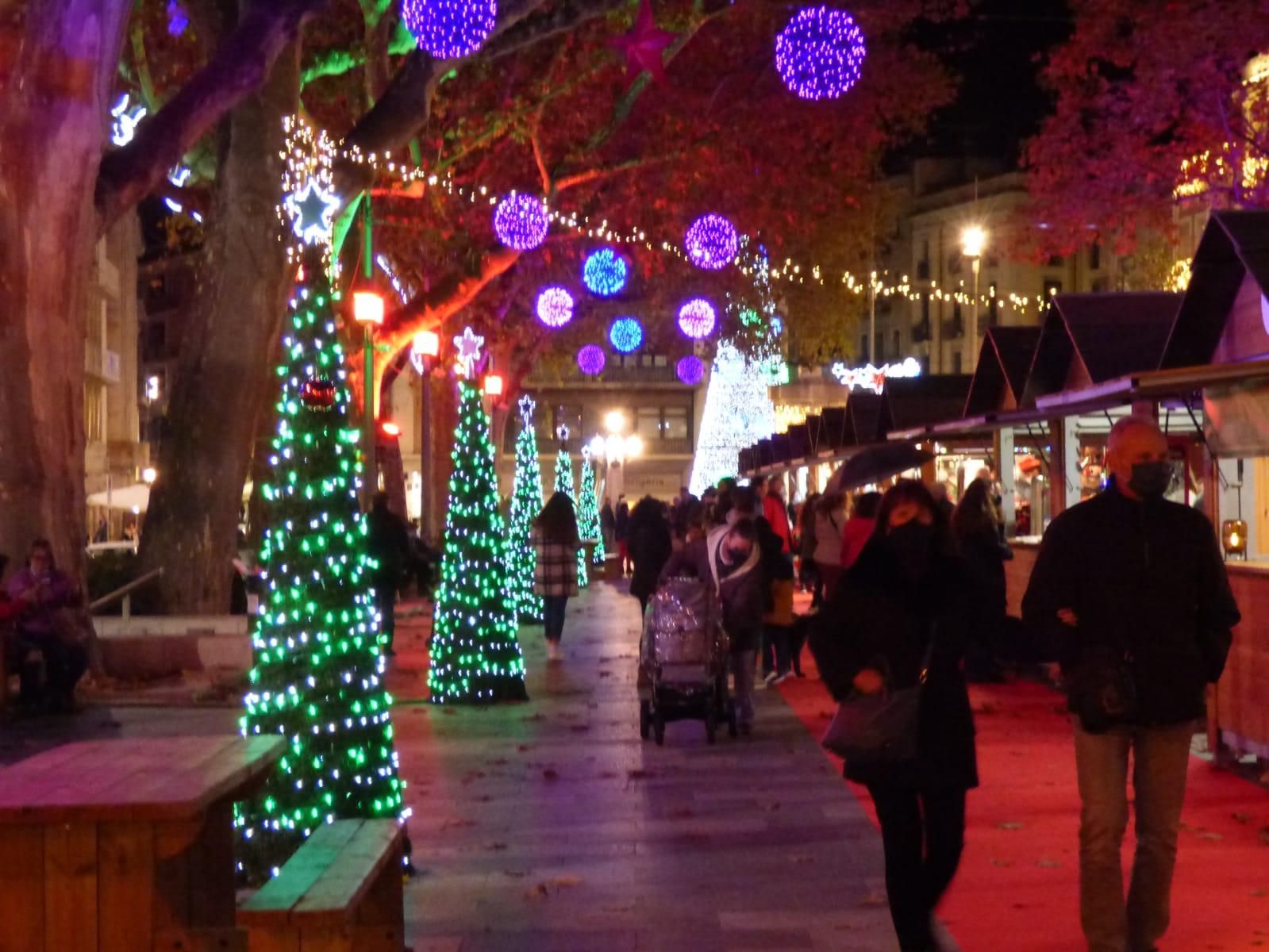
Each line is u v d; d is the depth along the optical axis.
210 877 4.20
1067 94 29.48
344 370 8.04
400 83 18.81
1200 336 12.31
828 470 36.41
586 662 18.48
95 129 14.38
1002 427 17.89
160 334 81.56
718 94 30.72
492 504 14.76
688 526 15.60
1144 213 29.58
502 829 8.92
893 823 6.00
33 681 14.03
